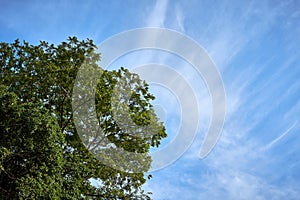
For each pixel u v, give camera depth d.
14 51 21.30
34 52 21.33
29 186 15.27
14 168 16.31
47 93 20.62
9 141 15.78
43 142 15.95
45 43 21.56
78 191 17.48
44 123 16.09
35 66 20.86
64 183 17.09
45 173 16.06
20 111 15.80
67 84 20.70
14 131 15.84
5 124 15.79
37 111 16.14
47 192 15.62
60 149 16.44
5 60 21.03
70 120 20.73
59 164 16.23
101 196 20.52
